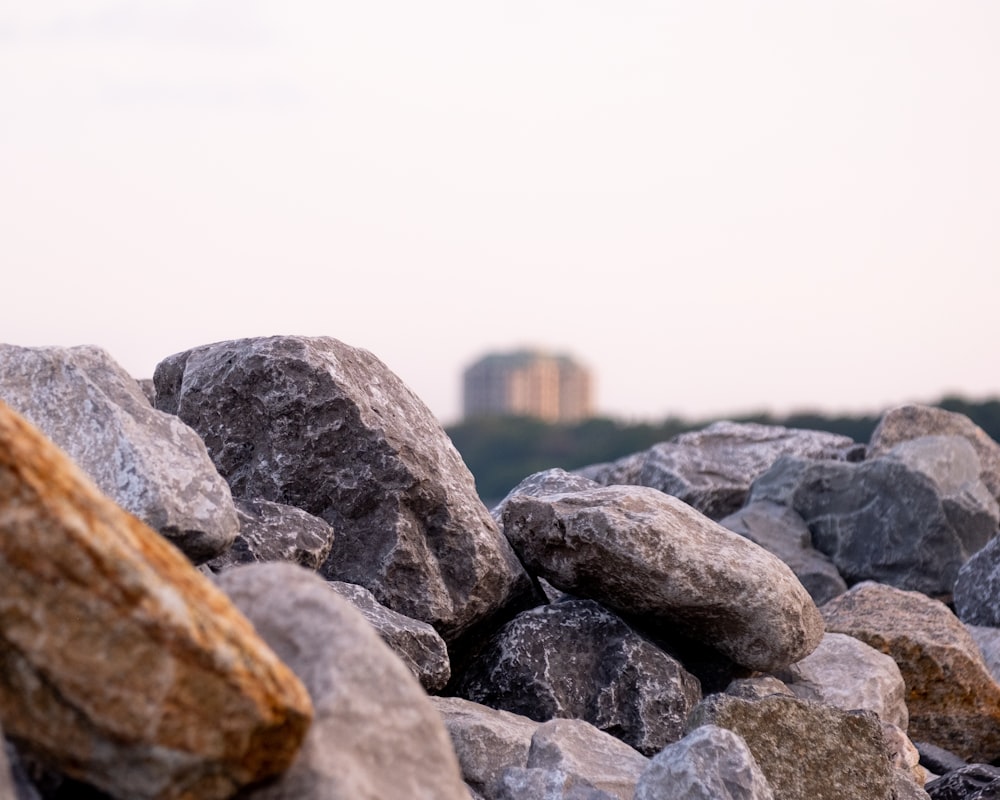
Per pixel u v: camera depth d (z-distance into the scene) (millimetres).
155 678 3322
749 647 5625
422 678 5262
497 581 5715
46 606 3270
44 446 3477
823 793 4969
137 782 3400
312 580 3918
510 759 4984
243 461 5629
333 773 3658
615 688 5508
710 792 4480
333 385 5602
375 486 5602
